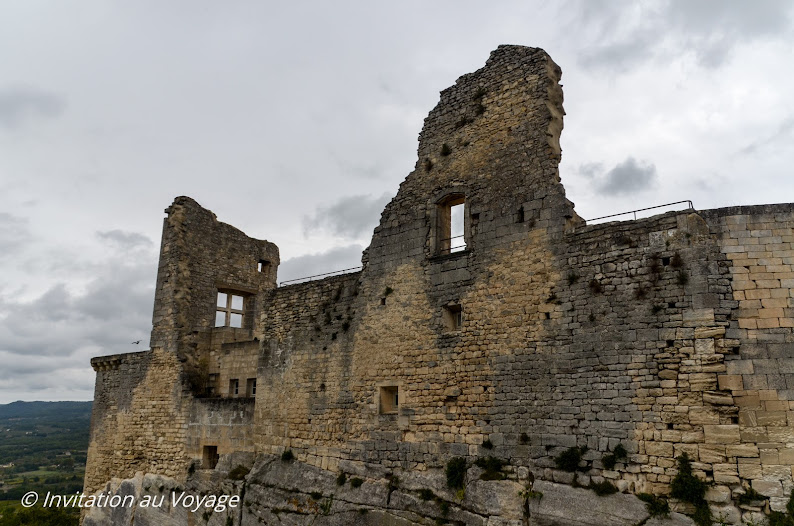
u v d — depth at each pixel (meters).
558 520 16.55
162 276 32.53
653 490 15.47
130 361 32.94
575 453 16.84
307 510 22.23
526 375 18.34
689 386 15.58
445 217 22.55
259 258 36.84
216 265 34.03
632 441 16.06
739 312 15.55
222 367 31.17
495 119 21.47
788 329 15.12
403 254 22.52
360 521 20.61
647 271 16.81
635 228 17.34
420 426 20.38
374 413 21.72
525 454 17.81
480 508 18.02
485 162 21.23
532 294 18.80
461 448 19.20
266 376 26.12
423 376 20.73
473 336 19.80
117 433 32.44
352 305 23.69
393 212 23.33
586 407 17.03
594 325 17.38
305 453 23.66
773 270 15.60
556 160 19.66
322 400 23.64
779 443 14.48
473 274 20.31
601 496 16.03
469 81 22.77
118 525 30.19
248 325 35.72
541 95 20.52
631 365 16.53
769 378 14.93
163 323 31.77
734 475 14.64
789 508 13.91
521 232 19.53
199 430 28.38
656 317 16.41
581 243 18.20
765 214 16.00
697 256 16.20
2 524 37.47
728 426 14.92
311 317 25.09
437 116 23.30
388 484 20.56
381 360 22.08
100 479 32.59
